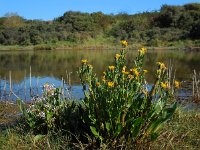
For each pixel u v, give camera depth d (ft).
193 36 145.38
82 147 16.69
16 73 67.31
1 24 182.19
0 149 17.34
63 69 72.74
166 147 16.89
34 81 53.78
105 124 16.65
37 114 19.33
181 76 55.62
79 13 173.47
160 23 160.86
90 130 17.67
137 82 16.89
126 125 16.39
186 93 37.91
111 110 16.43
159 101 16.96
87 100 17.66
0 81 52.90
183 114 21.70
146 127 16.60
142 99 16.63
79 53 125.18
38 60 98.07
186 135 18.34
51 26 161.07
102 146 16.46
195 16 151.23
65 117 18.71
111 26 170.09
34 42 155.33
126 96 16.39
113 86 16.55
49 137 18.02
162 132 18.20
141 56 17.48
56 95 19.48
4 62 93.66
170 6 161.79
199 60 86.07
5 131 19.72
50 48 151.12
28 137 18.33
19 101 21.13
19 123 20.11
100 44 153.69
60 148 17.30
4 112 28.63
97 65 77.30
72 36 158.10
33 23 173.58
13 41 155.53
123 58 17.33
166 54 109.40
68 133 18.22
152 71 62.44
